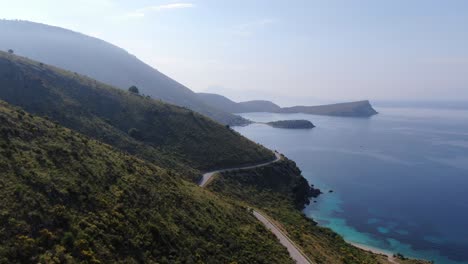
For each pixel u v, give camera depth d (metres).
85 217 33.44
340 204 124.19
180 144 113.69
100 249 30.61
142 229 36.59
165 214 42.56
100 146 55.28
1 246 25.80
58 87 114.12
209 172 102.88
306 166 181.75
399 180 158.25
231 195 88.50
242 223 55.97
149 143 108.12
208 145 118.31
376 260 71.69
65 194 34.84
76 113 102.00
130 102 128.00
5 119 44.44
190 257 37.00
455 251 89.62
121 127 111.81
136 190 44.09
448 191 142.12
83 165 42.69
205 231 44.41
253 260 43.41
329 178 159.00
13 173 33.88
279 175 120.00
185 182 63.75
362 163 192.00
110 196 39.38
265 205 92.19
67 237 29.42
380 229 103.12
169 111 132.12
